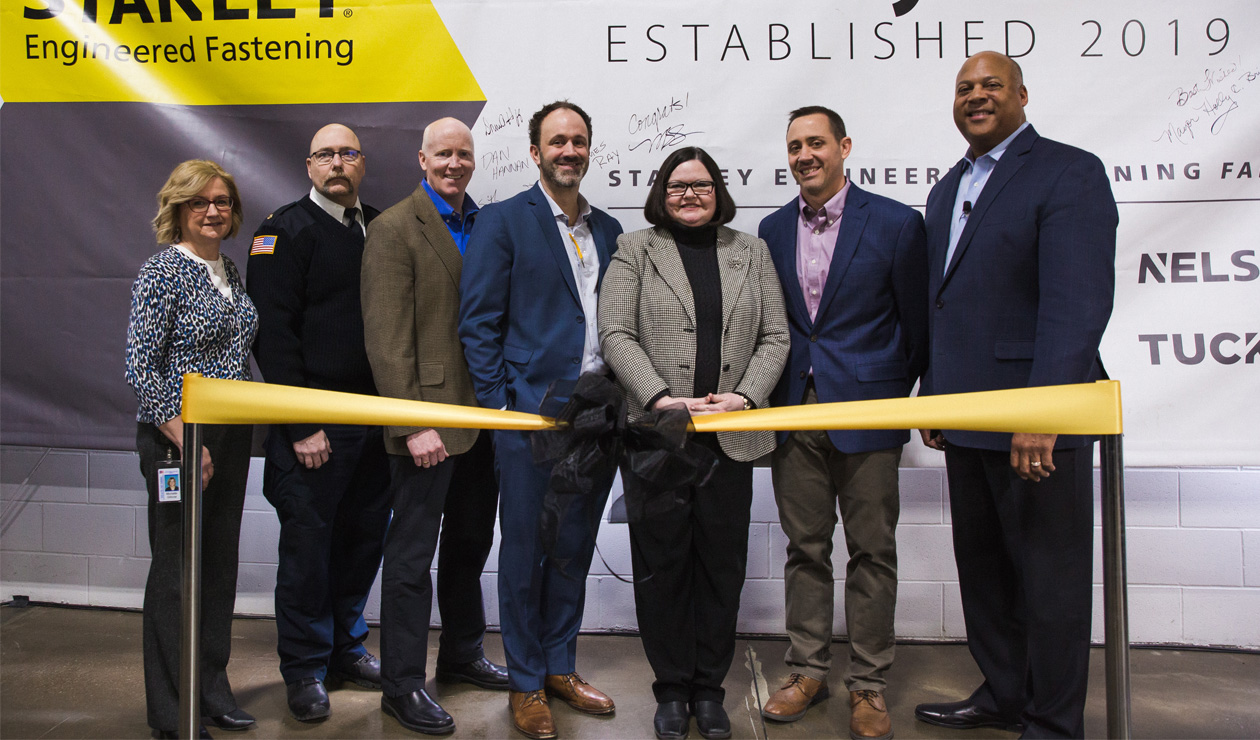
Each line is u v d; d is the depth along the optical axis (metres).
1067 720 1.80
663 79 2.46
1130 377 2.42
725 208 1.99
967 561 2.01
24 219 2.54
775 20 2.43
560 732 1.97
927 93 2.42
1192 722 2.04
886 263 1.98
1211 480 2.51
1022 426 1.47
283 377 2.05
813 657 2.08
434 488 2.00
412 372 1.97
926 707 2.06
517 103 2.47
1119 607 1.42
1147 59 2.38
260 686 2.25
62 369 2.56
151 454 1.89
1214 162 2.37
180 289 1.86
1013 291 1.85
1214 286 2.39
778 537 2.62
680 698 1.93
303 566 2.08
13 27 2.51
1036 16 2.39
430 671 2.38
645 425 1.64
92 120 2.51
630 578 2.65
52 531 2.79
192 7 2.48
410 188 2.50
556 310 1.97
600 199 2.49
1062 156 1.83
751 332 1.94
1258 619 2.51
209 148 2.51
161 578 1.88
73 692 2.18
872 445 1.96
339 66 2.48
